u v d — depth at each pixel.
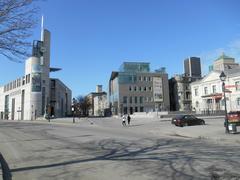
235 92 75.88
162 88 114.94
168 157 12.31
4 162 12.59
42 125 52.31
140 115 72.62
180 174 9.05
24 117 123.12
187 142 19.20
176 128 34.09
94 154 13.98
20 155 14.57
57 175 9.67
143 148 15.77
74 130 34.69
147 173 9.36
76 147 17.14
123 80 111.25
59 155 14.06
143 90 112.69
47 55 118.69
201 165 10.34
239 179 8.26
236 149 14.98
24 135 28.27
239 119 34.28
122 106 109.25
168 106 114.50
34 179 9.23
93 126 45.31
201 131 28.39
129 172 9.62
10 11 11.09
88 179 8.91
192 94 92.19
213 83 83.88
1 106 163.75
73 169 10.55
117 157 12.79
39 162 12.34
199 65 137.38
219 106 81.25
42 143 20.17
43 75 116.88
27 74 120.44
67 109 164.00
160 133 29.16
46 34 117.69
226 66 105.88
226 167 9.92
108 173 9.62
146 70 116.06
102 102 165.12
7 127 46.47
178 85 116.56
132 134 27.39
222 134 24.56
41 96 115.56
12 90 144.00
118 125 46.84
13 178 9.52
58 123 61.41
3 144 20.25
